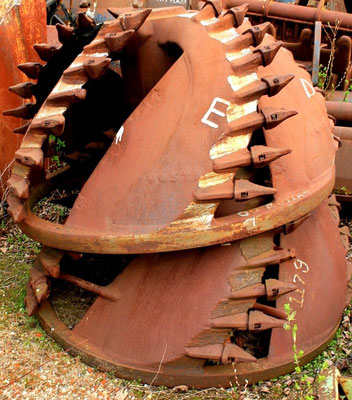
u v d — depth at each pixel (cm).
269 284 331
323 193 359
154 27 381
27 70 398
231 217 328
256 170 356
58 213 543
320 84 627
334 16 669
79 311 408
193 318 331
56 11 820
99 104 452
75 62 350
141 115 349
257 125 322
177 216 322
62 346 374
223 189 321
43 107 346
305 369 359
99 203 345
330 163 381
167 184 327
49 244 354
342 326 402
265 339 372
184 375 339
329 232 392
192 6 727
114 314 358
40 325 395
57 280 436
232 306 330
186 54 349
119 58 398
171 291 341
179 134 330
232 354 329
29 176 358
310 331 360
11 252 488
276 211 332
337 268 385
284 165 345
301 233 369
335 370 280
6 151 530
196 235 322
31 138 345
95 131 465
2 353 370
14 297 426
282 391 343
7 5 518
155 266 350
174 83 344
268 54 326
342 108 552
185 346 331
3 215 530
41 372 356
